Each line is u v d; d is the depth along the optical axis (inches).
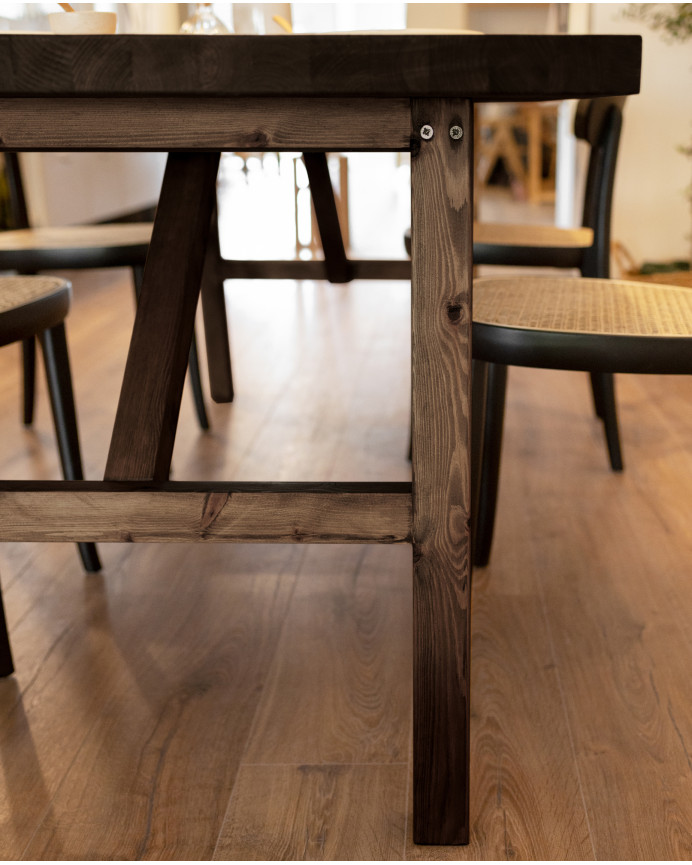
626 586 50.3
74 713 39.3
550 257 67.9
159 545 57.3
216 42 25.3
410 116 26.8
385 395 88.9
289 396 89.1
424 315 28.0
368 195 297.4
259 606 48.9
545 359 37.9
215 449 73.2
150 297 34.5
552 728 37.7
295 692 40.6
